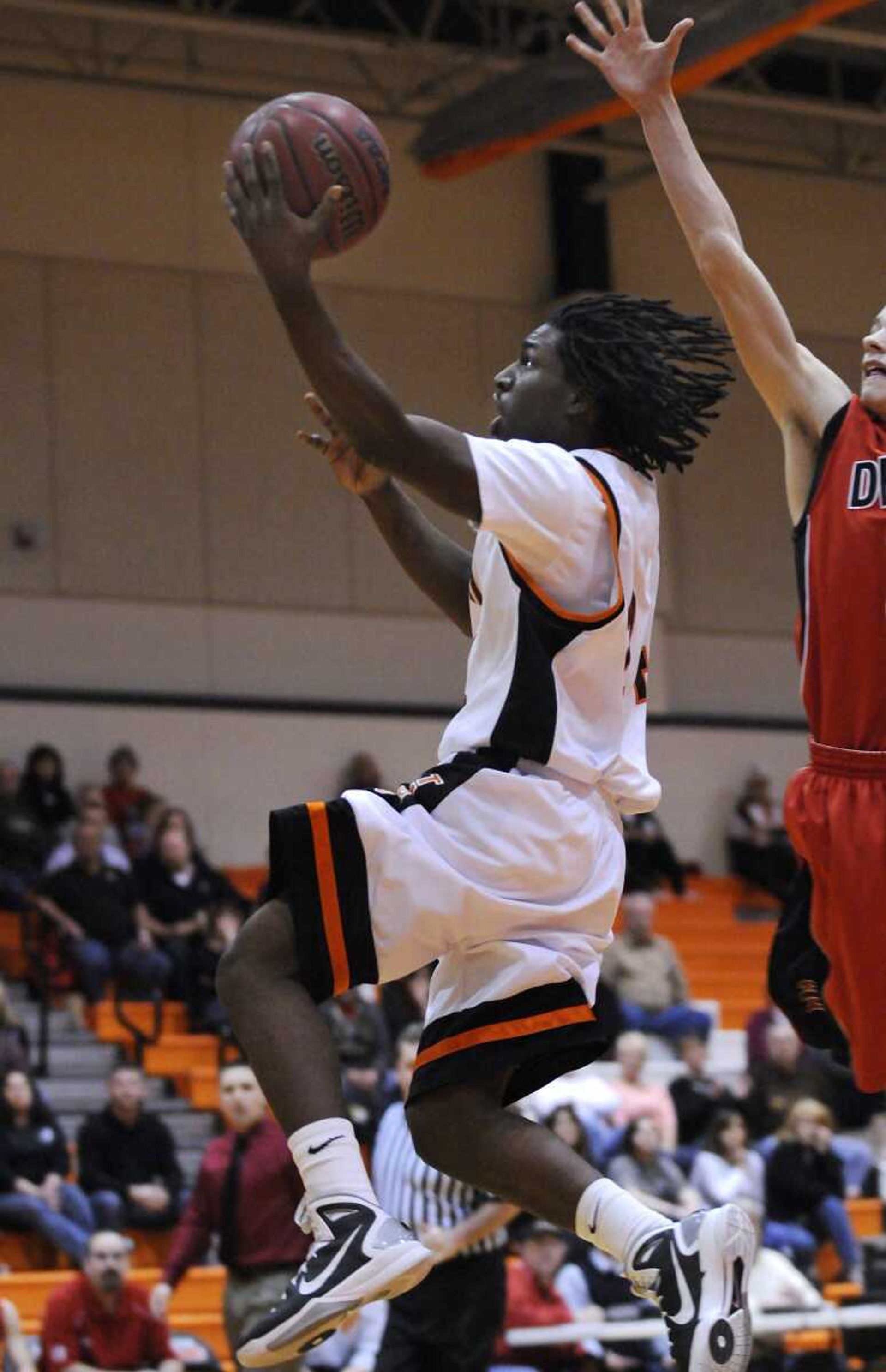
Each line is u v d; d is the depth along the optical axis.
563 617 5.25
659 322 5.56
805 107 29.38
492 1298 11.40
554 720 5.23
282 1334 4.92
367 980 5.24
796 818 6.14
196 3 27.55
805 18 21.08
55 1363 13.92
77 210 28.30
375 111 29.19
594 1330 13.57
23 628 27.73
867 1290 16.22
